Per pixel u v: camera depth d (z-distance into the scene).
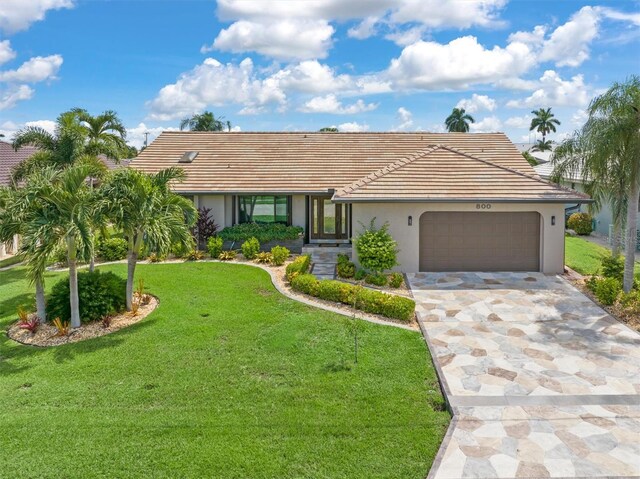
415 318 14.27
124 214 13.79
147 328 13.42
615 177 16.58
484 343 12.32
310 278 16.84
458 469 7.38
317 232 25.62
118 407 9.23
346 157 27.03
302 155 27.19
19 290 17.89
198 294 16.58
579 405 9.27
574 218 31.02
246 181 24.41
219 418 8.77
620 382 10.20
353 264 19.30
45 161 23.42
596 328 13.37
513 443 8.05
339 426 8.49
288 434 8.26
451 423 8.65
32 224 12.56
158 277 18.89
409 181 19.81
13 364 11.38
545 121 87.81
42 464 7.46
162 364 11.14
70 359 11.55
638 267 21.05
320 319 13.97
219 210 24.52
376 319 14.08
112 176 14.09
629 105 15.10
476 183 19.59
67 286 14.48
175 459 7.56
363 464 7.46
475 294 16.59
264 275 19.28
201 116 55.78
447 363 11.12
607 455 7.71
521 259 19.66
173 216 14.52
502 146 28.66
